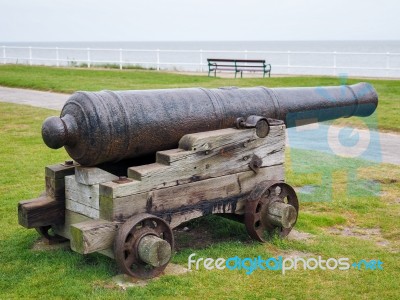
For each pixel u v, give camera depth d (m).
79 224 4.51
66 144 4.67
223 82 18.44
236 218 5.65
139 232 4.55
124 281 4.55
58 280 4.58
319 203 7.01
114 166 5.14
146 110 4.87
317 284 4.54
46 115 13.39
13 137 11.04
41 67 26.22
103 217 4.64
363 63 54.28
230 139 5.23
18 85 18.73
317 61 65.44
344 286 4.51
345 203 7.00
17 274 4.73
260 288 4.46
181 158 4.90
